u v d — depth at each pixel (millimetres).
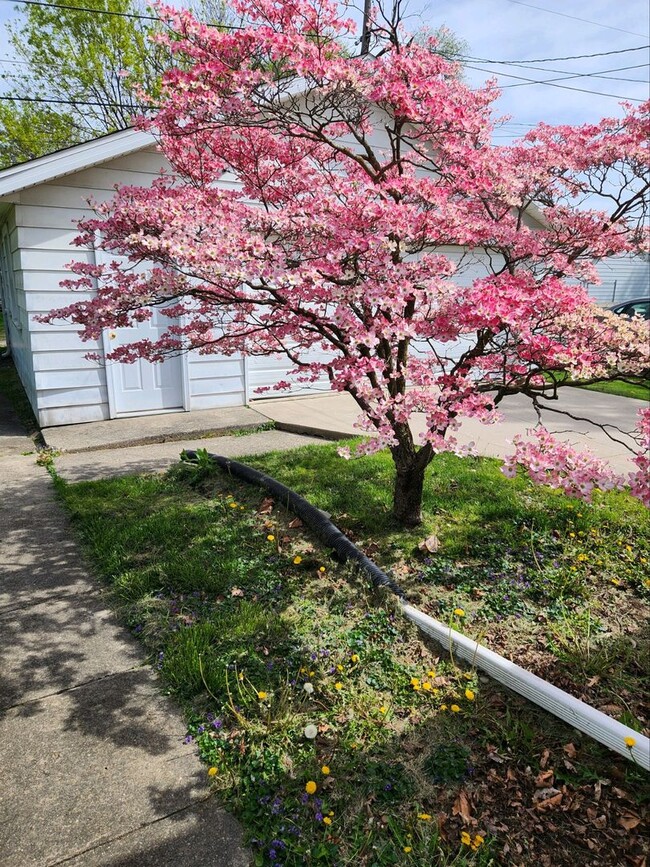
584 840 1780
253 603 3043
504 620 2896
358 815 1857
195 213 3047
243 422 6934
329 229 2848
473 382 3125
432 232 2965
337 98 2984
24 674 2561
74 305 3584
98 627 2922
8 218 7348
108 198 6492
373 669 2551
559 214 3879
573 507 4086
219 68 2744
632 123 3562
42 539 3914
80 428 6672
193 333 4578
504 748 2129
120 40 17156
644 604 3047
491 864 1685
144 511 4258
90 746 2154
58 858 1721
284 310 3219
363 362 2844
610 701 2363
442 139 3479
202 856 1734
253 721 2258
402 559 3480
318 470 5039
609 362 2928
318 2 2814
